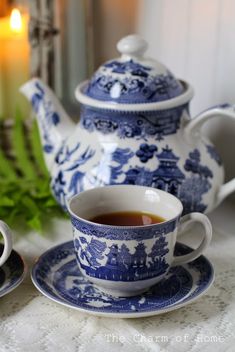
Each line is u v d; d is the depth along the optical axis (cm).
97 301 68
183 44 93
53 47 97
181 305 65
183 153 77
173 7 93
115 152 76
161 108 75
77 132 79
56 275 71
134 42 77
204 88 91
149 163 75
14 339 64
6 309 68
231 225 83
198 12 89
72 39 100
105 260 66
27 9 94
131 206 72
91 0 103
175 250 73
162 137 76
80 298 68
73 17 99
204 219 69
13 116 99
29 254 76
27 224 82
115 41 104
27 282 72
